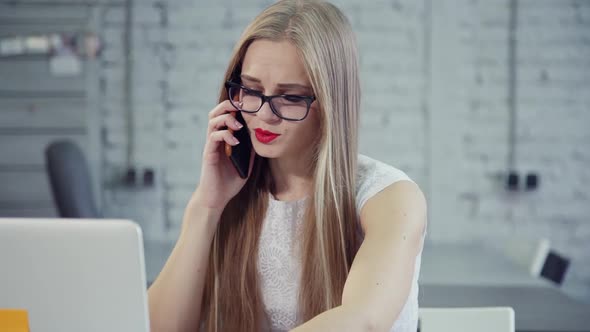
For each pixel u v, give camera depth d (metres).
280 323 1.41
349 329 1.02
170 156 4.12
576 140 4.11
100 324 1.02
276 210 1.40
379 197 1.26
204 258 1.39
